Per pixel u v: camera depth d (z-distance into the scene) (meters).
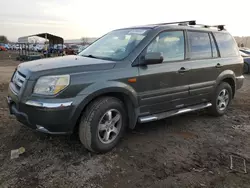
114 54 3.76
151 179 2.83
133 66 3.54
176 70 4.06
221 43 5.14
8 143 3.52
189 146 3.75
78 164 3.06
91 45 4.61
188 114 5.42
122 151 3.47
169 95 4.03
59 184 2.66
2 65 19.03
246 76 12.12
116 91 3.32
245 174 3.01
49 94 2.91
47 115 2.88
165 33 4.03
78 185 2.66
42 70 3.03
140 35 3.88
